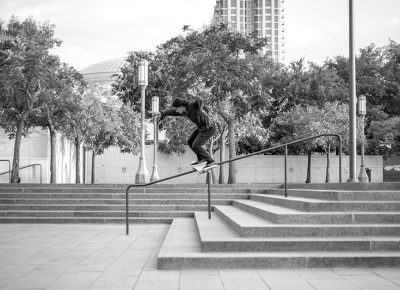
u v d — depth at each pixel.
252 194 16.48
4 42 24.42
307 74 40.34
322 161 40.06
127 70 43.72
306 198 10.69
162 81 39.34
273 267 7.09
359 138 35.47
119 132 35.75
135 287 6.04
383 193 8.82
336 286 5.91
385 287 5.83
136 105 42.56
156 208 16.31
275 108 39.91
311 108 35.72
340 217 8.13
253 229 7.89
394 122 38.69
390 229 7.77
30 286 6.15
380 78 45.81
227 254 7.35
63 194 17.56
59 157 34.84
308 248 7.46
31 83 24.88
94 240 10.98
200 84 26.61
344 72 47.53
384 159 43.09
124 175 41.09
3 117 26.44
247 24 180.00
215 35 26.22
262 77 28.16
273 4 179.00
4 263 7.88
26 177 31.59
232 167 26.47
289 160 39.97
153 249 9.48
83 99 32.25
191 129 33.12
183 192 18.34
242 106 26.58
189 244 8.84
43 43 25.17
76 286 6.13
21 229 13.59
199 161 9.95
